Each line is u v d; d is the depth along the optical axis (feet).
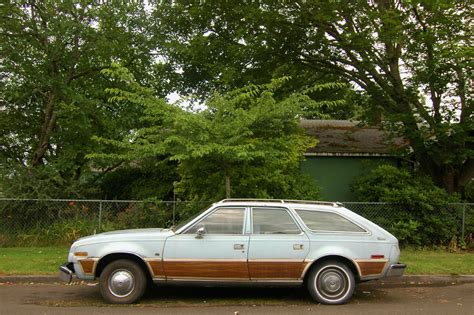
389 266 25.35
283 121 35.45
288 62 57.26
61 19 53.36
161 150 33.35
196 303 25.50
